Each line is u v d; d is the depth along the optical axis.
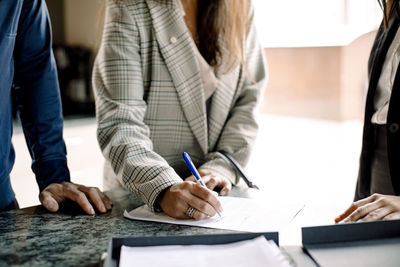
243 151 1.18
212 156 1.19
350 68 4.65
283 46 4.93
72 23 3.12
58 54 3.03
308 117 4.99
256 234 0.67
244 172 1.11
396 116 0.96
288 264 0.59
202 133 1.20
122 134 1.03
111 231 0.78
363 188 1.12
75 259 0.65
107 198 0.95
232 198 0.99
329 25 4.59
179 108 1.19
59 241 0.73
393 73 1.02
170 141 1.21
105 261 0.56
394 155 0.97
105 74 1.11
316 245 0.67
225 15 1.21
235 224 0.82
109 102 1.09
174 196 0.86
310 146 4.47
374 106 1.08
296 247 0.68
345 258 0.62
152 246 0.65
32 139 1.04
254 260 0.60
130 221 0.85
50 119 1.03
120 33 1.11
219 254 0.62
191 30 1.23
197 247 0.65
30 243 0.72
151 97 1.17
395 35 1.04
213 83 1.20
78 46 3.15
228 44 1.22
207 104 1.24
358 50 4.55
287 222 0.83
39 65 1.02
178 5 1.17
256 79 1.32
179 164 1.23
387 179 1.02
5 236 0.75
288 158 4.23
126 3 1.12
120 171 0.99
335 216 0.87
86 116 2.91
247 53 1.29
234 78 1.25
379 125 1.05
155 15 1.13
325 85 4.82
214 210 0.85
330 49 4.70
